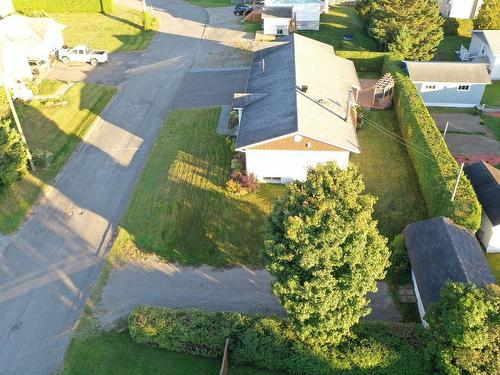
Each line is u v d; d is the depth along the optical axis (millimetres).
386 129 43844
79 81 52875
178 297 27531
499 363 19078
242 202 34406
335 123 35625
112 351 24734
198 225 32406
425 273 25422
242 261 29844
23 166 36562
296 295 21109
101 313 26797
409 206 34062
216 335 23297
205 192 35375
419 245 27281
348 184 21438
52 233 32438
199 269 29391
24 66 50188
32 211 34312
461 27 67250
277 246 21109
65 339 25516
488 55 55906
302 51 45438
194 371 23625
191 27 69312
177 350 24469
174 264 29781
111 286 28391
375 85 46750
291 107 35719
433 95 48406
